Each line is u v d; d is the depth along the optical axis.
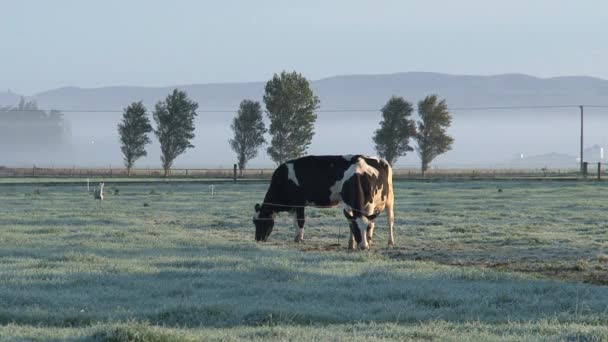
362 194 32.00
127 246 30.58
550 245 32.56
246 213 47.69
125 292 20.58
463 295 20.59
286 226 41.00
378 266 25.98
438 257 29.64
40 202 55.66
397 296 20.77
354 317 18.14
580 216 45.47
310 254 29.20
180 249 30.06
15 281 21.67
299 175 33.69
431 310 19.03
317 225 41.00
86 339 14.46
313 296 20.48
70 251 28.75
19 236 33.56
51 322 17.28
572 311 18.91
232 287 21.67
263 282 22.44
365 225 31.50
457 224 41.12
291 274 23.72
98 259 26.34
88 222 41.03
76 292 20.58
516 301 20.12
